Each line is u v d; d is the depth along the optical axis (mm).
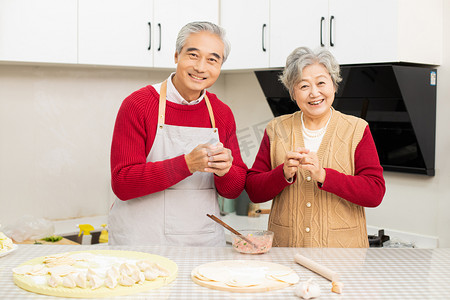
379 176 1600
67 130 2990
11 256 1306
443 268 1220
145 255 1296
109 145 3115
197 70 1562
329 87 1598
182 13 2805
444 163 2432
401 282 1113
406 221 2592
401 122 2408
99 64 2656
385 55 2260
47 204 2965
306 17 2543
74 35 2586
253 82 3258
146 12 2727
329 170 1531
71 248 1390
